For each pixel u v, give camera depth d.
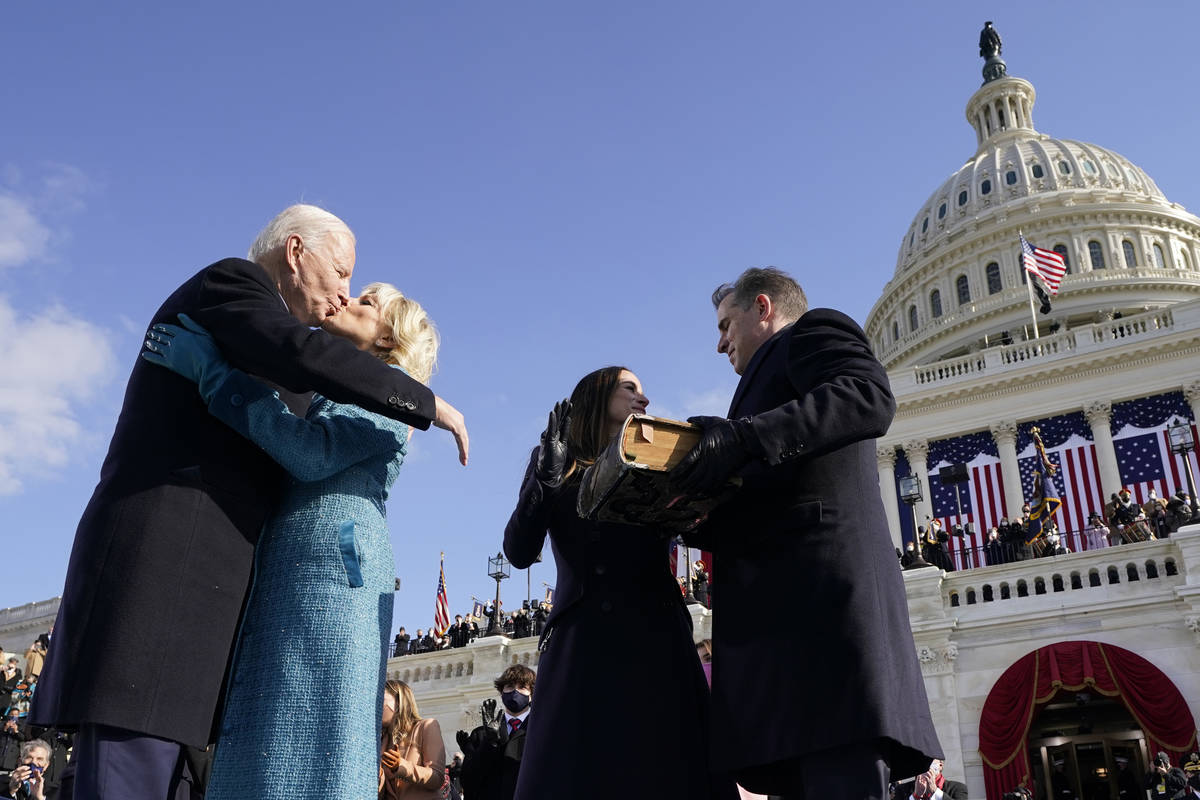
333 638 2.99
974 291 74.19
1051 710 24.28
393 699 6.51
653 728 3.47
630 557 3.72
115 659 2.66
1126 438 40.69
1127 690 20.09
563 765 3.42
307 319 3.52
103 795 2.62
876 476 3.35
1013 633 22.06
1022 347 44.50
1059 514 39.94
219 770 2.88
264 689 2.93
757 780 3.21
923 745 2.93
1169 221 74.75
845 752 2.89
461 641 30.45
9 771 10.93
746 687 3.06
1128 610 21.11
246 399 3.00
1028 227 73.88
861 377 3.12
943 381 44.00
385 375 3.07
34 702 2.80
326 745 2.88
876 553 3.14
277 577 3.07
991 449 42.62
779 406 3.08
